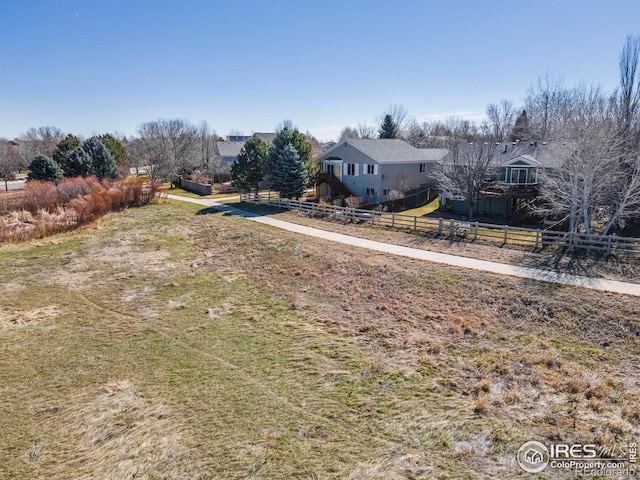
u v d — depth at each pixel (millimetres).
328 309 13344
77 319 13250
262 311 13484
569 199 20547
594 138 19938
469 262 15992
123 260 19766
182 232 25359
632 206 21391
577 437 7098
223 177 56875
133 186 35219
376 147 36469
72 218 27969
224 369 9977
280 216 28062
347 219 25375
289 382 9281
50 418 8305
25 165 70562
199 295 15148
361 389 8867
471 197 27641
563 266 15094
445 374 9305
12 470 6898
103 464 6941
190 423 7953
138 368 10172
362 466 6664
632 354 9625
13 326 12727
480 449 6930
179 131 63656
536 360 9633
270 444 7273
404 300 13438
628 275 13891
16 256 20312
